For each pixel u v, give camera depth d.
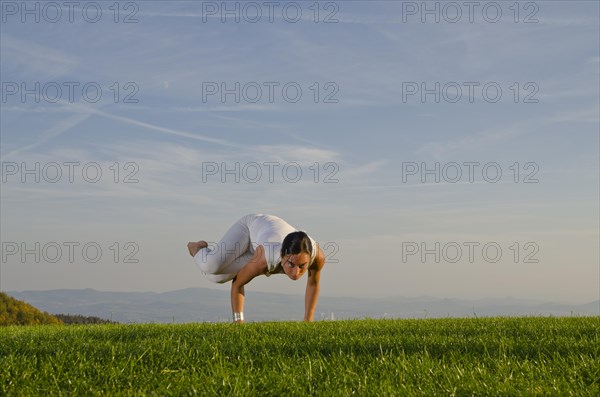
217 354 4.12
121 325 6.78
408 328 6.02
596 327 5.73
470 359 4.05
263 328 5.94
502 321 6.87
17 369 3.67
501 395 3.11
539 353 4.12
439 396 3.09
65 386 3.42
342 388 3.31
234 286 7.68
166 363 3.95
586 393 3.12
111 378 3.51
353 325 6.48
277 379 3.47
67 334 5.53
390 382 3.37
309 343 4.70
